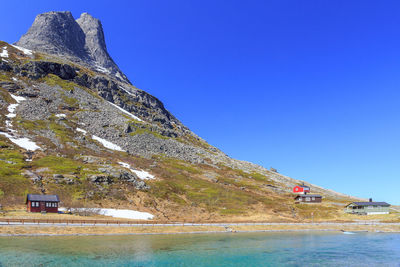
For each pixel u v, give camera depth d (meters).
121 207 108.12
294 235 90.19
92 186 117.06
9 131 151.25
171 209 116.50
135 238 75.50
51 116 185.25
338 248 71.12
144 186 130.25
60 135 164.62
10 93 195.62
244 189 163.75
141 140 199.00
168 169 167.50
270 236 87.19
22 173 112.75
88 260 52.78
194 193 139.12
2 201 92.44
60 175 116.75
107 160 149.38
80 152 152.00
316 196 155.88
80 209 96.06
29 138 151.12
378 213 135.00
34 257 52.38
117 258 55.34
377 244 76.75
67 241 66.62
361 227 107.38
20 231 70.19
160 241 73.44
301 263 57.00
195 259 57.72
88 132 183.62
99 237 73.62
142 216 102.50
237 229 97.19
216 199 135.00
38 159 131.50
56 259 52.06
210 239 79.12
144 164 163.88
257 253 64.31
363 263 57.59
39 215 86.00
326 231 99.38
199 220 106.50
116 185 124.06
